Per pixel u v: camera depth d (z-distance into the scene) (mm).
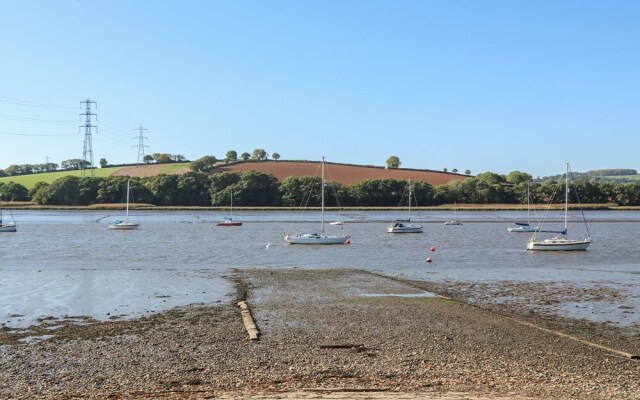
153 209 181375
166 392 16156
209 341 22344
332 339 22688
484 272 46344
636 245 74125
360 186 190375
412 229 99062
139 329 24469
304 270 45844
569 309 30078
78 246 71312
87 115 194875
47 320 26453
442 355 20328
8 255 60250
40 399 15656
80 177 193750
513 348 21422
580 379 17484
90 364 19172
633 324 26516
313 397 15492
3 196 191125
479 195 192500
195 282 39000
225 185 192500
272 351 20812
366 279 40281
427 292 34656
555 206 185625
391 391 16094
